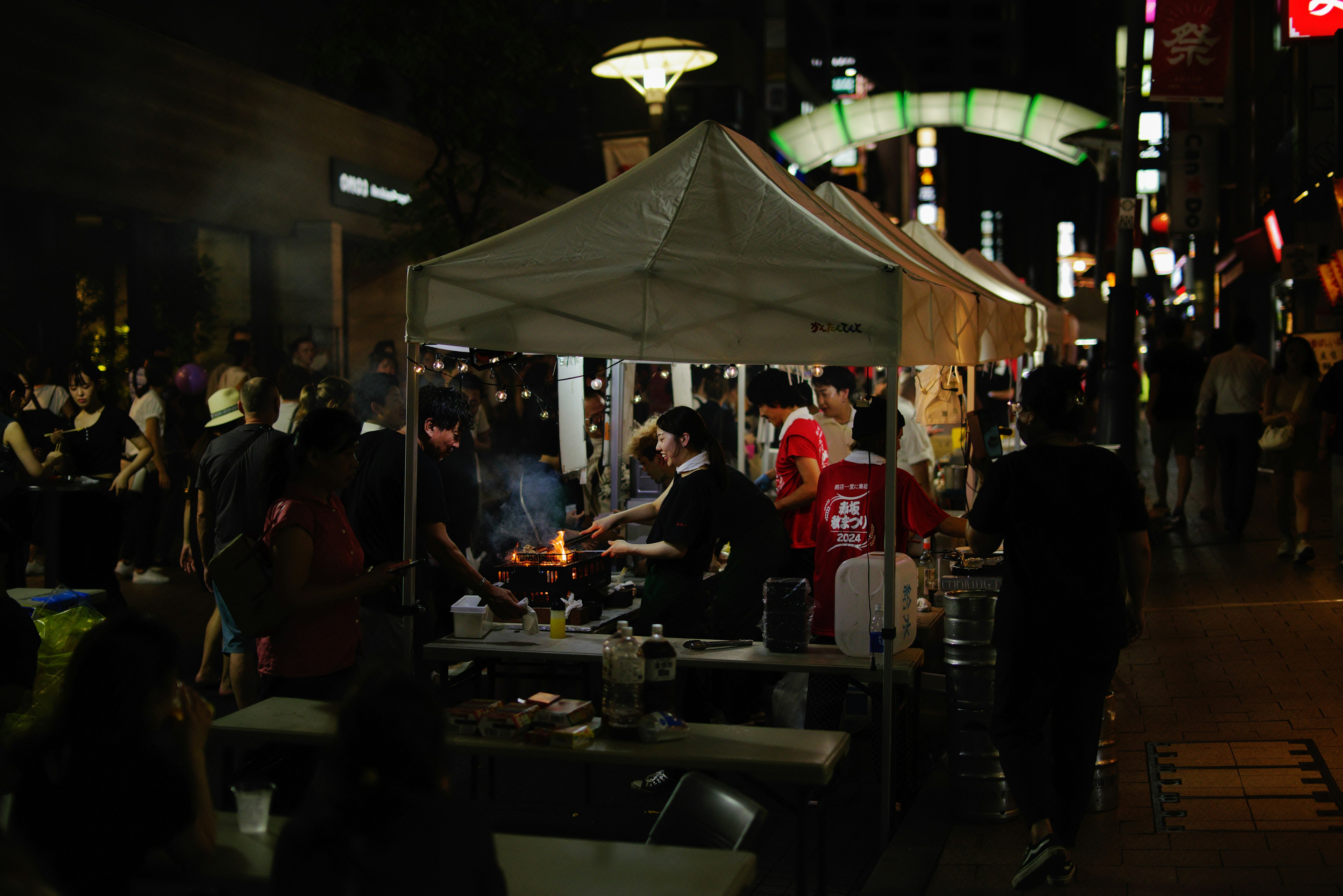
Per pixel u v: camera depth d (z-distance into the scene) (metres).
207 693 7.62
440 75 14.52
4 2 12.46
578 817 5.61
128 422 10.38
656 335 5.32
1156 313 36.66
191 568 8.63
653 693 4.26
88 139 13.83
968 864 4.89
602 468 9.55
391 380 7.49
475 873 2.57
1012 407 13.52
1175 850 4.86
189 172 15.59
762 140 35.03
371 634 5.77
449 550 5.72
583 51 14.40
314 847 2.53
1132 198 15.09
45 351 13.41
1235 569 10.85
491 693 6.46
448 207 14.65
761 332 5.18
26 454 8.19
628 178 5.53
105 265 14.48
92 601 6.46
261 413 7.03
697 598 6.13
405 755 2.56
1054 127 21.55
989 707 5.35
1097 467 4.64
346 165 19.06
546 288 5.38
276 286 17.72
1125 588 7.12
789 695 5.93
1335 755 5.88
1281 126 23.22
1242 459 12.25
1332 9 17.34
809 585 6.45
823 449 7.39
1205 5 14.77
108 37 14.02
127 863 3.02
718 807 3.41
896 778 5.49
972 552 5.71
